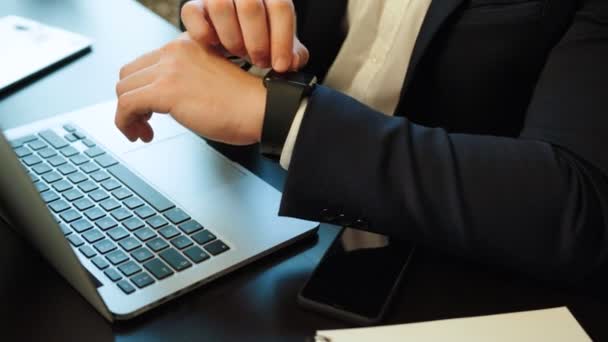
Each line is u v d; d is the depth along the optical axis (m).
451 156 0.48
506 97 0.67
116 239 0.47
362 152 0.47
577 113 0.52
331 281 0.45
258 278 0.46
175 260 0.46
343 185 0.47
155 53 0.56
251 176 0.56
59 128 0.62
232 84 0.52
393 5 0.70
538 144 0.51
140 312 0.42
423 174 0.47
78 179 0.54
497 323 0.42
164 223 0.49
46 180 0.54
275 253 0.49
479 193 0.47
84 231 0.48
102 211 0.50
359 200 0.47
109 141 0.60
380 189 0.47
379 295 0.44
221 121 0.51
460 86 0.67
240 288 0.45
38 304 0.43
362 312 0.43
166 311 0.43
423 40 0.65
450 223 0.47
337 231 0.52
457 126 0.70
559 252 0.46
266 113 0.50
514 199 0.47
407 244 0.50
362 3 0.72
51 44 0.79
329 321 0.43
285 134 0.50
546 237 0.47
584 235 0.46
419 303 0.45
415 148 0.48
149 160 0.57
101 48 0.81
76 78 0.74
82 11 0.90
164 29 0.86
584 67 0.55
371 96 0.71
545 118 0.54
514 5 0.63
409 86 0.67
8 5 0.91
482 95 0.67
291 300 0.44
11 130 0.62
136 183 0.54
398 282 0.46
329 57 0.77
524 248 0.47
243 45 0.54
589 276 0.47
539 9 0.62
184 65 0.54
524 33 0.63
